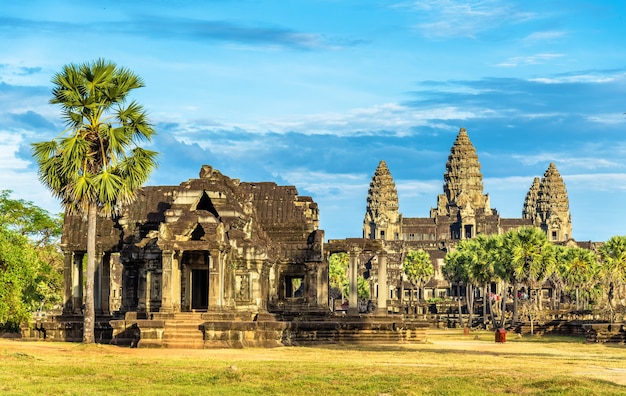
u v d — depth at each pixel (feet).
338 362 215.10
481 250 621.72
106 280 322.14
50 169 259.80
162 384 171.32
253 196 350.23
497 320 652.89
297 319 327.06
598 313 633.61
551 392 162.71
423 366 207.72
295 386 169.58
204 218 281.33
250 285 296.51
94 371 186.19
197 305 294.87
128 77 266.77
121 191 260.21
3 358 199.31
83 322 283.79
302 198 354.33
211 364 202.49
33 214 402.72
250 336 265.95
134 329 268.82
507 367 209.26
